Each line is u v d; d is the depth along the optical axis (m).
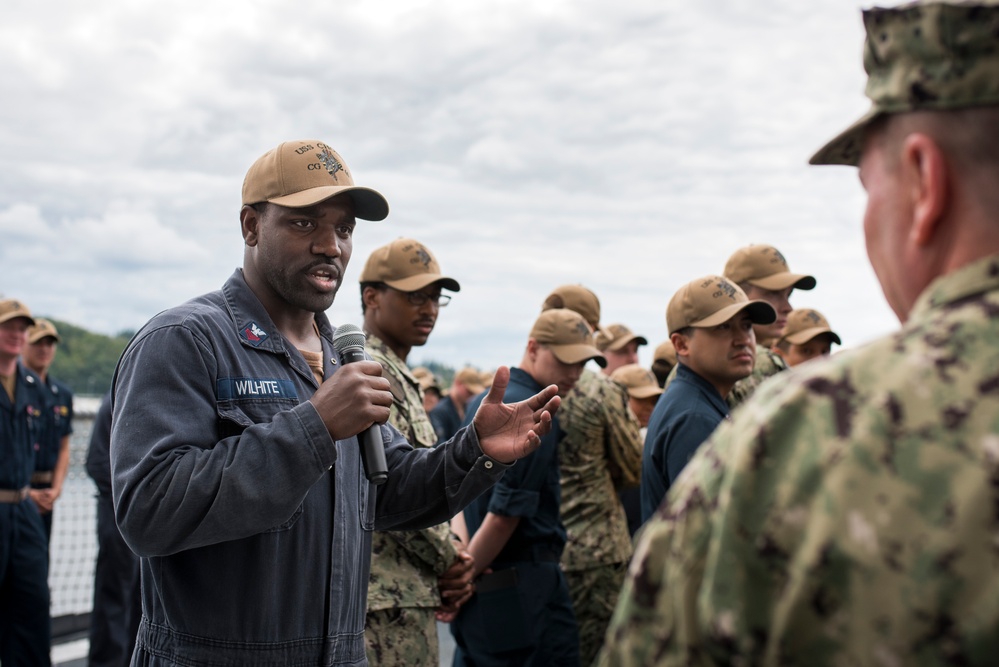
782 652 0.90
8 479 6.07
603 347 7.52
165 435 2.25
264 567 2.31
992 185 1.00
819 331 6.07
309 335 2.75
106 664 6.34
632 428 5.09
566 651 4.42
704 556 0.97
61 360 32.62
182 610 2.31
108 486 6.40
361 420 2.25
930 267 1.04
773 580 0.92
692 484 1.01
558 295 6.62
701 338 3.87
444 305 4.40
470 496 2.63
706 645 0.95
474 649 4.45
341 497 2.49
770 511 0.93
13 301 6.45
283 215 2.53
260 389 2.43
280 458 2.20
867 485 0.90
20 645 6.09
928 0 1.00
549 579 4.44
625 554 5.06
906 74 1.03
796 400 0.96
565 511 4.99
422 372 12.80
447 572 3.88
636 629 1.02
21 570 6.08
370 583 3.61
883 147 1.08
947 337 0.95
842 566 0.88
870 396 0.94
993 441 0.88
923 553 0.86
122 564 6.40
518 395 4.80
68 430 7.65
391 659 3.59
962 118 1.00
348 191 2.54
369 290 4.35
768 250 5.29
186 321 2.40
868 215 1.12
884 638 0.86
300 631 2.37
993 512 0.86
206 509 2.16
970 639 0.84
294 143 2.61
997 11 0.97
